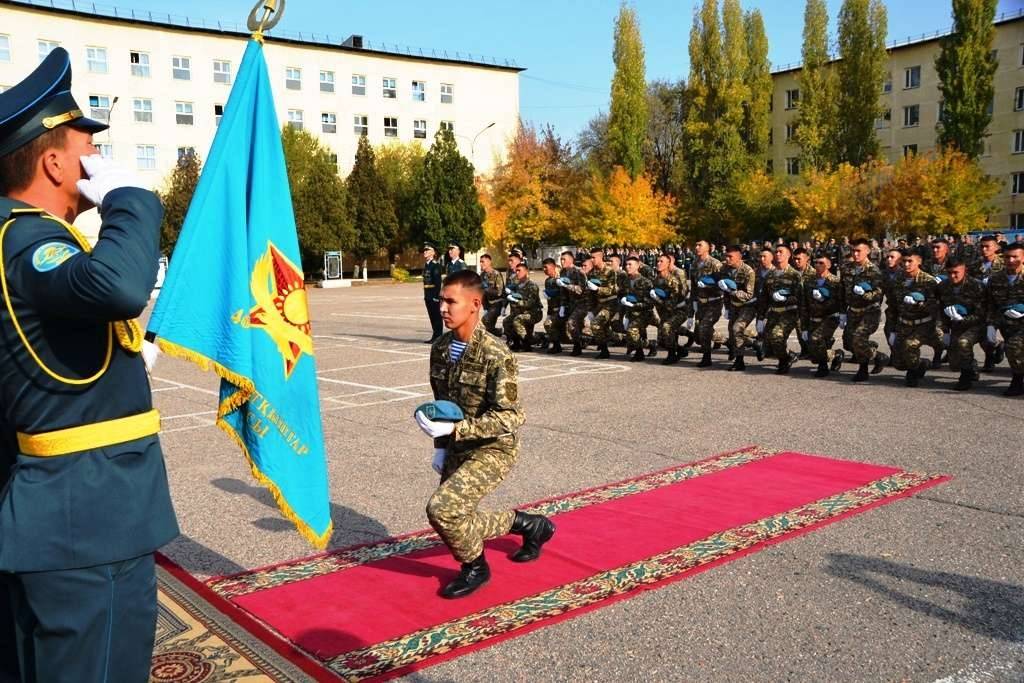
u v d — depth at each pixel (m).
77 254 1.92
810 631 3.75
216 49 46.00
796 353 12.45
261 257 2.93
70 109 2.13
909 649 3.57
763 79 48.56
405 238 49.41
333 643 3.71
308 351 3.03
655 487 6.04
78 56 42.00
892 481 6.01
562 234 49.38
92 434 2.02
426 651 3.62
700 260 12.80
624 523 5.25
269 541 5.14
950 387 10.09
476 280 4.15
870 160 40.38
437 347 4.34
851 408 8.88
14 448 2.11
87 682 1.99
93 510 1.99
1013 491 5.72
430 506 4.02
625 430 8.01
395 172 49.62
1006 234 33.31
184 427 8.67
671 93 59.38
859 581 4.28
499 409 4.03
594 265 13.91
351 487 6.28
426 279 16.23
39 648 1.98
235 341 2.78
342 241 45.56
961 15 38.72
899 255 11.54
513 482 6.29
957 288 9.80
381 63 52.25
